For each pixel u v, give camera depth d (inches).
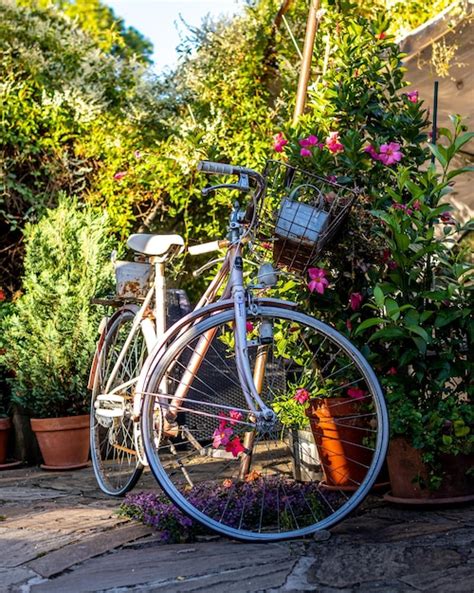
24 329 200.5
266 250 141.0
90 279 200.8
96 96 274.8
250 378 112.3
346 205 119.3
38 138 251.9
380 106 152.1
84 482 171.9
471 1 161.6
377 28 156.6
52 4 325.4
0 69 269.6
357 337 134.1
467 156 204.4
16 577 96.2
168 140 260.2
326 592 86.1
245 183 117.0
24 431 210.4
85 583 92.4
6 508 142.3
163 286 140.1
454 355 125.1
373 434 126.4
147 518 117.0
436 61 175.0
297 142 144.1
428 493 120.4
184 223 269.6
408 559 94.9
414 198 123.0
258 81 279.6
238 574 93.1
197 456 172.2
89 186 260.4
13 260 256.8
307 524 114.0
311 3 201.8
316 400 131.9
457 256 129.3
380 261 132.4
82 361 195.2
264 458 159.9
